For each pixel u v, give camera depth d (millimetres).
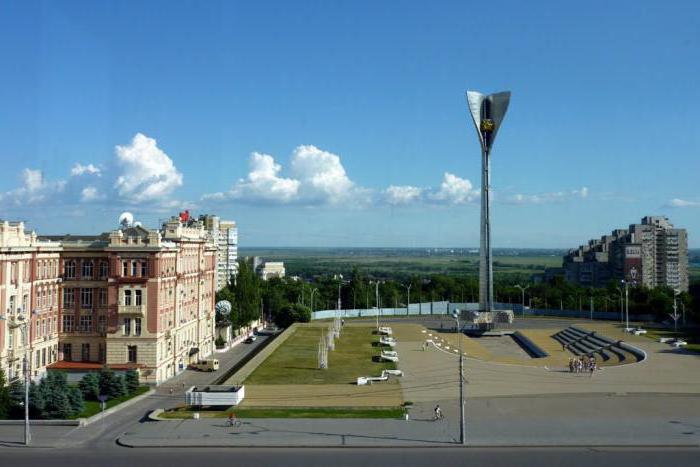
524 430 64438
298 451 57281
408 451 57156
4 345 85062
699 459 54625
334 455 55844
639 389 87375
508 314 175750
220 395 75438
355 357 121750
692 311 177375
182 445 58844
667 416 71062
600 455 55812
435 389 88500
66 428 66812
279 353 125938
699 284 192625
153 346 99625
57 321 103188
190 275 121438
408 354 126500
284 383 93688
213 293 141500
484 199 168500
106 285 102875
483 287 169000
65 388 74688
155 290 99938
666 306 188375
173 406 80875
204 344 132500
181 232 117688
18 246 88750
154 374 99500
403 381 95188
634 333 154500
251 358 126000
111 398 86188
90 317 103562
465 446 58625
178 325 112375
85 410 76500
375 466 52438
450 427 65750
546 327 180750
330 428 65312
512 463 53375
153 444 59062
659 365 107875
